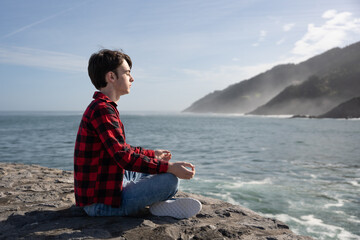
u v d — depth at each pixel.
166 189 1.87
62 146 16.00
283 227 2.14
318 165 10.07
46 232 1.74
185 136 25.31
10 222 1.95
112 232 1.76
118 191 1.82
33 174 4.16
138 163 1.71
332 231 4.14
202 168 9.39
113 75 1.81
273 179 7.61
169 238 1.71
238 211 2.49
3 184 3.35
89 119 1.69
